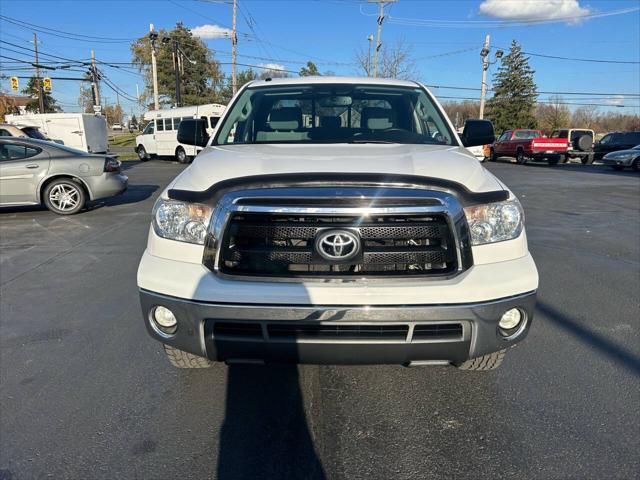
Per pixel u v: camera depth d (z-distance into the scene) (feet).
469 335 7.51
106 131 82.53
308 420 8.72
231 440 8.16
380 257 7.38
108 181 30.04
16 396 9.45
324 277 7.39
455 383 9.90
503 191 8.13
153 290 7.83
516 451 7.84
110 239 22.90
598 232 25.11
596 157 87.15
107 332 12.41
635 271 17.95
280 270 7.50
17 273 17.54
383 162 8.54
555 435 8.23
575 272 17.80
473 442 8.08
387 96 12.60
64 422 8.61
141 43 193.67
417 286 7.32
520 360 10.86
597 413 8.84
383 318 7.27
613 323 12.97
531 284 7.80
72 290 15.66
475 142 12.45
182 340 7.78
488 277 7.56
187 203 7.90
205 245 7.69
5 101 117.60
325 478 7.30
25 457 7.70
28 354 11.21
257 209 7.38
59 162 28.91
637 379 10.05
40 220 27.84
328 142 11.31
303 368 10.54
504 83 193.67
